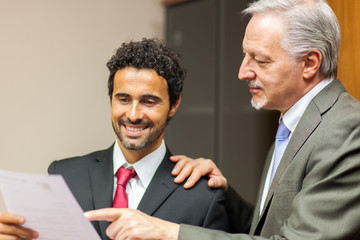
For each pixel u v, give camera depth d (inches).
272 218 42.9
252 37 44.0
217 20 95.4
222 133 94.8
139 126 44.3
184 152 100.0
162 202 45.8
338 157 38.2
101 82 92.7
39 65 85.0
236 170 95.3
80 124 89.9
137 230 37.8
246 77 45.1
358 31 50.6
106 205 45.6
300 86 44.3
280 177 43.4
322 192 38.1
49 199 34.1
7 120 81.7
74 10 89.2
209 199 46.6
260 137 97.1
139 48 45.8
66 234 37.6
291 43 42.4
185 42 99.8
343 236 36.7
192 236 38.4
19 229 39.1
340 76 52.7
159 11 101.3
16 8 82.5
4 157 81.4
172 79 46.1
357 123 39.5
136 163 47.3
